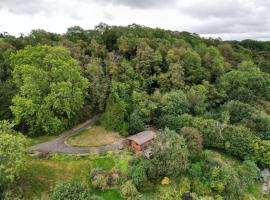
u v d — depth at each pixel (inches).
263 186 2181.3
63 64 2252.7
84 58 2989.7
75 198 1403.8
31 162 1916.8
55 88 2112.5
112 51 3484.3
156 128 2647.6
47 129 2130.9
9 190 1533.0
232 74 3417.8
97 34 3786.9
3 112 2182.6
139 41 3358.8
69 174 1873.8
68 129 2486.5
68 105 2149.4
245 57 4800.7
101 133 2440.9
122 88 2736.2
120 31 3801.7
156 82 3058.6
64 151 2110.0
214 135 2423.7
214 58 3789.4
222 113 2711.6
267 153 2319.1
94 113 2810.0
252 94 3203.7
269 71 4660.4
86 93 2429.9
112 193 1777.8
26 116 2082.9
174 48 3511.3
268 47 6806.1
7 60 2647.6
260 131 2625.5
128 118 2502.5
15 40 3176.7
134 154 2119.8
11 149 1509.6
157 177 1888.5
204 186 1895.9
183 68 3240.7
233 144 2386.8
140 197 1766.7
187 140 2177.7
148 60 3056.1
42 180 1765.5
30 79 2084.2
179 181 1919.3
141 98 2650.1
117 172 1898.4
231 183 1926.7
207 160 2084.2
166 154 1899.6
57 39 3501.5
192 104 2847.0
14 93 2268.7
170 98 2691.9
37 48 2372.0
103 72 2881.4
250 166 2155.5
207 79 3420.3
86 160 2028.8
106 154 2107.5
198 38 5206.7
